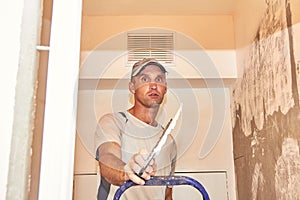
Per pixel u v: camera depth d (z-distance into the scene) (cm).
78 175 199
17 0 44
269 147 131
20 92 42
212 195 201
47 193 46
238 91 190
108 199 196
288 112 106
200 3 191
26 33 44
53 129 48
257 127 150
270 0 125
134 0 186
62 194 48
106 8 193
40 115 47
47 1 51
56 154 48
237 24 190
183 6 194
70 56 50
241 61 180
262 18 137
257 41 146
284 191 113
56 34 50
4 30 43
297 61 97
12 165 40
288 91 106
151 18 203
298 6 95
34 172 45
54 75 49
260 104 143
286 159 110
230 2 191
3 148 40
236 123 197
